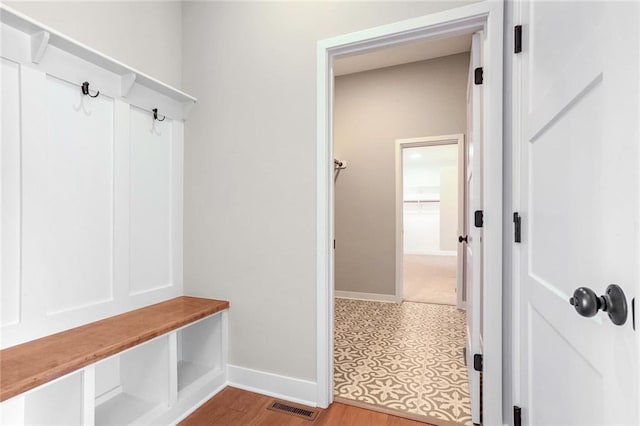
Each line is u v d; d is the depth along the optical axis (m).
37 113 1.31
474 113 1.53
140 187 1.80
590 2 0.67
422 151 7.61
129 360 1.64
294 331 1.76
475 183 1.51
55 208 1.39
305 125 1.74
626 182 0.53
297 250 1.76
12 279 1.24
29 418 1.20
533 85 1.08
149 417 1.45
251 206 1.88
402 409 1.65
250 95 1.89
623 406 0.53
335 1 1.68
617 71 0.56
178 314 1.67
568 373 0.79
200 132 2.03
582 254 0.71
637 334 0.47
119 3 1.71
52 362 1.11
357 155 3.89
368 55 3.47
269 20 1.84
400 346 2.45
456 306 3.51
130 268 1.74
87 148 1.52
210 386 1.79
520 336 1.21
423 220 9.40
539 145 1.02
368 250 3.84
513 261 1.28
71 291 1.45
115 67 1.58
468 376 1.90
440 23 1.47
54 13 1.42
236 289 1.92
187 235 2.07
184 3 2.10
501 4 1.37
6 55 1.21
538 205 1.03
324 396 1.67
